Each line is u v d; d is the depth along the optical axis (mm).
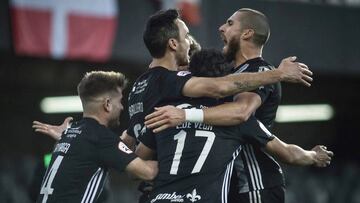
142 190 19797
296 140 69188
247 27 19812
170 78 18078
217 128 17781
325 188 59969
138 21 45094
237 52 20031
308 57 51406
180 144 17609
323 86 63875
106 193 20578
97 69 54812
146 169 18047
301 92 64875
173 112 17250
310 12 51781
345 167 64000
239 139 18250
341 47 52531
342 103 67812
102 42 43719
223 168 17656
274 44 50344
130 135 19562
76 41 42750
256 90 18688
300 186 58312
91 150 18469
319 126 70125
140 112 18703
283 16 50781
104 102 18969
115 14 44250
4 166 54000
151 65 19172
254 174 19391
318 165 20016
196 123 17703
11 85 57062
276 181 19594
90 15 43250
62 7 42281
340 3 52812
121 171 18375
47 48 41906
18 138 59688
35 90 58562
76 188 18406
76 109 62031
